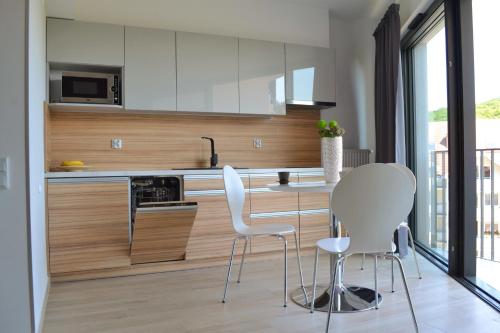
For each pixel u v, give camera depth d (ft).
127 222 11.04
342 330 7.26
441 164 12.94
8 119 6.36
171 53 12.46
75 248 10.60
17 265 6.39
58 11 12.19
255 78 13.55
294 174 13.17
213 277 10.91
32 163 6.74
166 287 10.06
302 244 13.28
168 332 7.31
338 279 8.81
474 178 10.11
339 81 16.35
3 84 6.35
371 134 15.60
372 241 6.68
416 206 14.40
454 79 10.19
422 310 8.11
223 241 12.16
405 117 14.38
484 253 12.51
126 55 11.96
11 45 6.40
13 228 6.37
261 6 14.44
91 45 11.62
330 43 16.21
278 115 14.11
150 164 13.28
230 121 14.43
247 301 8.91
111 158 12.85
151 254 11.42
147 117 13.29
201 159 13.96
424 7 11.57
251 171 12.62
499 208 12.22
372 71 15.66
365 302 8.56
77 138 12.51
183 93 12.58
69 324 7.75
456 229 10.33
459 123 10.19
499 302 8.29
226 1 13.99
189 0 13.57
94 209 10.74
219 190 12.10
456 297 8.84
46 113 10.78
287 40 14.79
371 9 15.33
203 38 12.87
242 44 13.41
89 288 10.05
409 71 14.37
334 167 8.86
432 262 11.81
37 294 7.06
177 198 12.00
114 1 12.73
